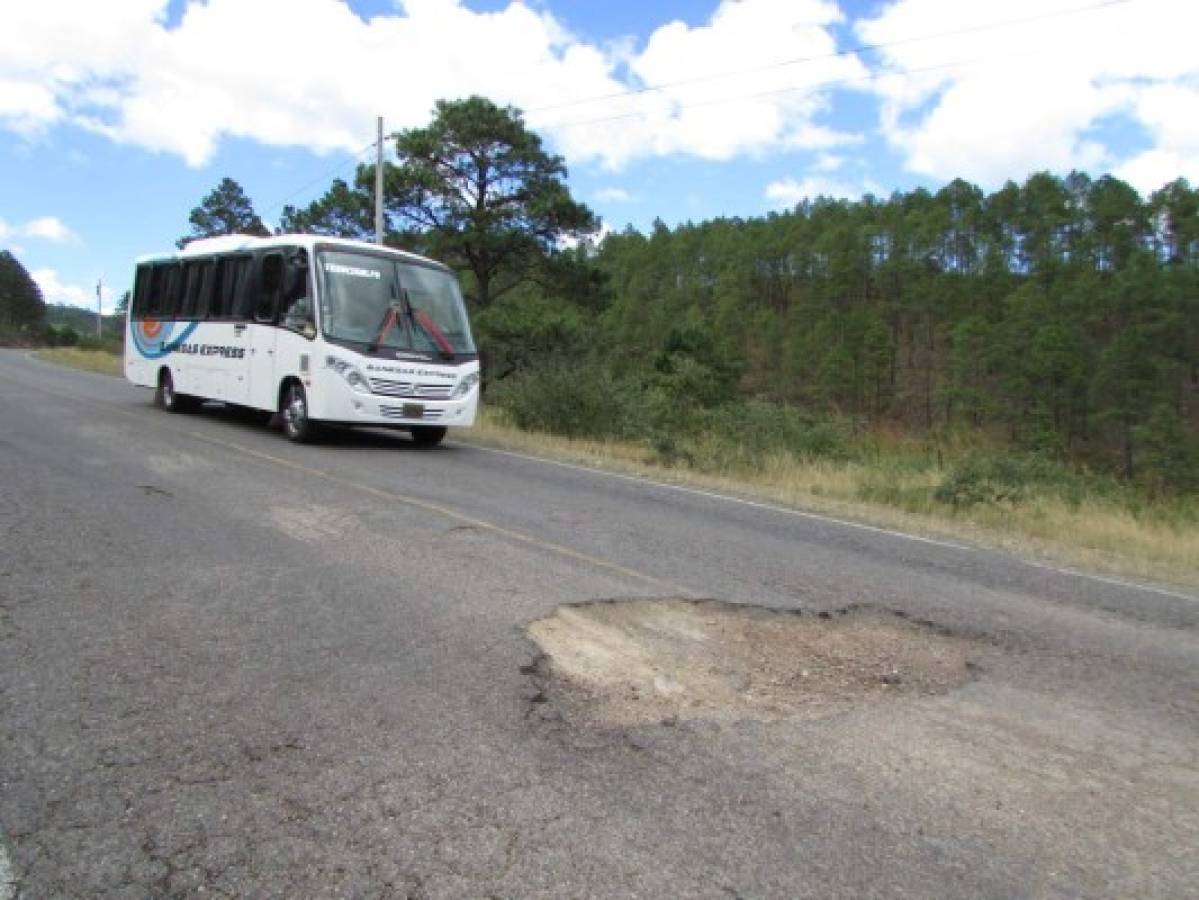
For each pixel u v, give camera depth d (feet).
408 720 12.91
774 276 406.41
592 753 12.28
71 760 11.35
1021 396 270.67
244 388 45.98
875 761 12.63
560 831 10.29
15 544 21.04
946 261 386.11
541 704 13.73
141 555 20.68
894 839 10.63
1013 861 10.34
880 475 44.55
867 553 26.66
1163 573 26.96
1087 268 325.42
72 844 9.64
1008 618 20.44
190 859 9.46
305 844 9.80
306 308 41.14
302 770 11.36
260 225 170.91
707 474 43.86
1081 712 14.98
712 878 9.60
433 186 107.34
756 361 348.79
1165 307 282.36
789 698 14.84
